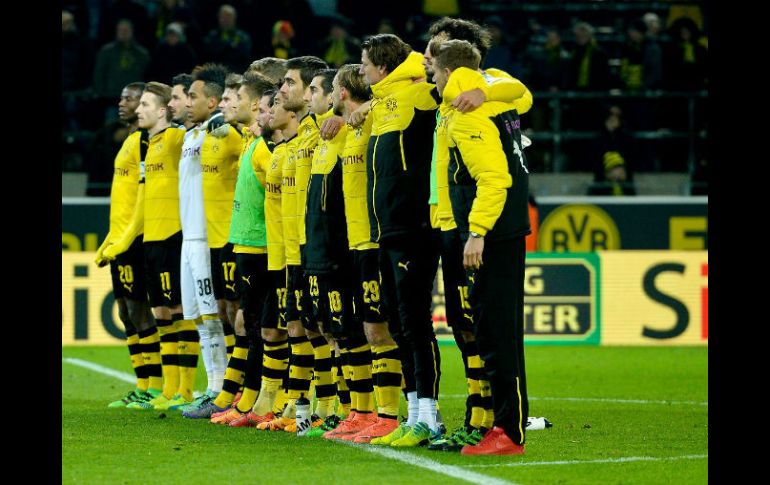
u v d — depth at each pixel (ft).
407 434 77.56
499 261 70.28
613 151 184.85
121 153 110.01
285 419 88.48
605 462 71.87
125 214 109.50
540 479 64.75
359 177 79.61
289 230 87.25
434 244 77.25
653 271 168.86
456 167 71.56
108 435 85.10
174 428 89.86
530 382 128.88
